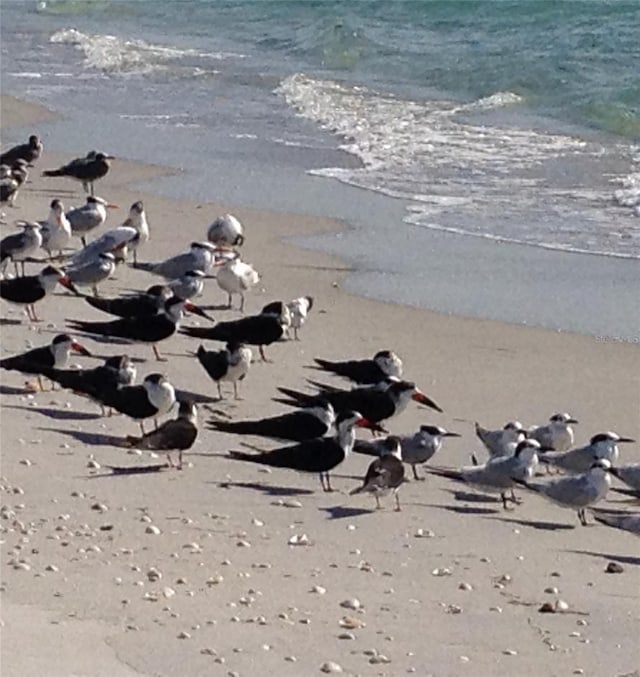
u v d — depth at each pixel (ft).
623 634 40.01
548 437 53.78
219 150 100.94
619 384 61.16
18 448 52.03
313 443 50.08
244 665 36.45
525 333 66.64
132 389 53.62
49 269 65.77
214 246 73.61
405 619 40.22
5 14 164.35
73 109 115.65
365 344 65.26
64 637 37.37
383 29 135.74
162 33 148.87
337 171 94.22
